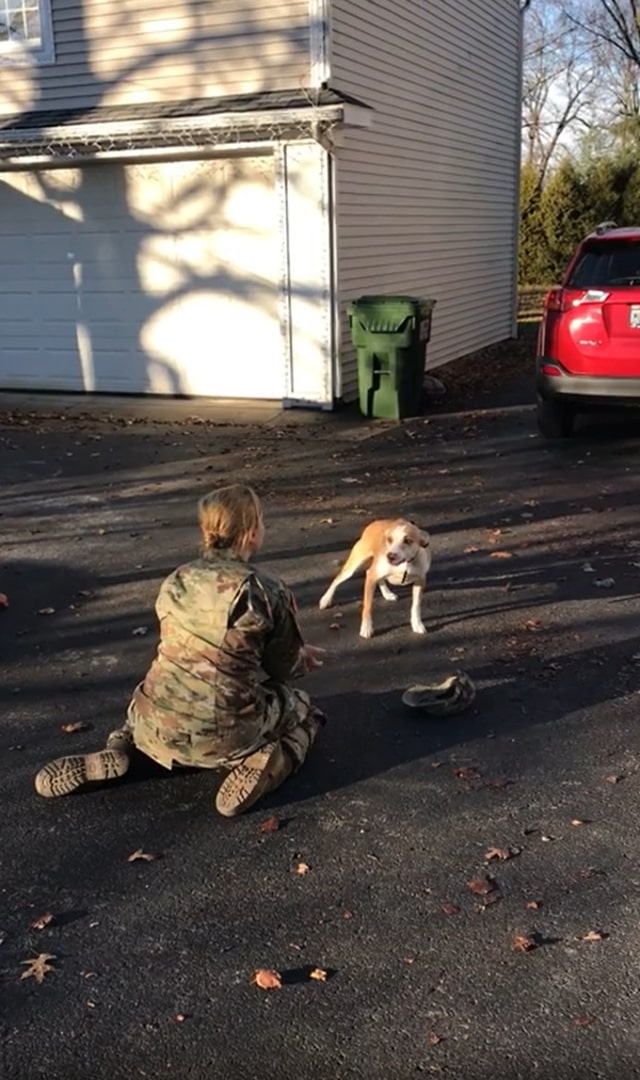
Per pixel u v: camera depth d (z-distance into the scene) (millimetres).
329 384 11406
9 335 13391
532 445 9562
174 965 2764
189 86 11562
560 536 6695
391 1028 2506
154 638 5152
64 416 11672
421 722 4133
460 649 4863
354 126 10727
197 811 3533
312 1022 2535
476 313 17125
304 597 5633
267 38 10984
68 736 4113
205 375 12414
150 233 12219
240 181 11570
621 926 2861
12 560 6523
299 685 4504
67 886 3137
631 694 4336
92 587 5961
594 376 8695
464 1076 2350
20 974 2746
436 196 14500
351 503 7680
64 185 12508
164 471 8891
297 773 3754
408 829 3381
